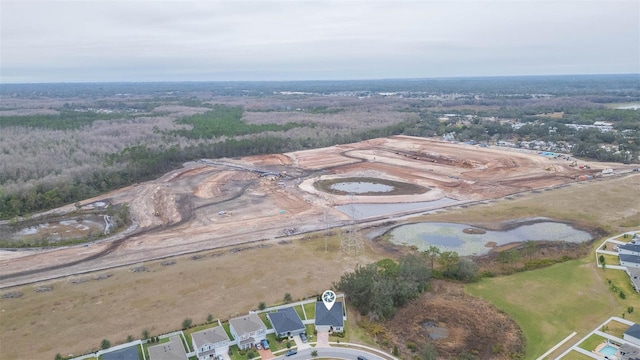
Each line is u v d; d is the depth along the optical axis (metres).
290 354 66.94
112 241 113.19
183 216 131.88
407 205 141.00
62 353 67.56
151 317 77.12
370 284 80.00
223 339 68.00
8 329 74.12
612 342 69.00
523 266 95.00
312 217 129.25
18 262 100.88
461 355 66.50
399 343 70.19
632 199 139.75
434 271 91.69
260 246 107.81
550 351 67.56
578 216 126.00
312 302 81.19
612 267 93.38
